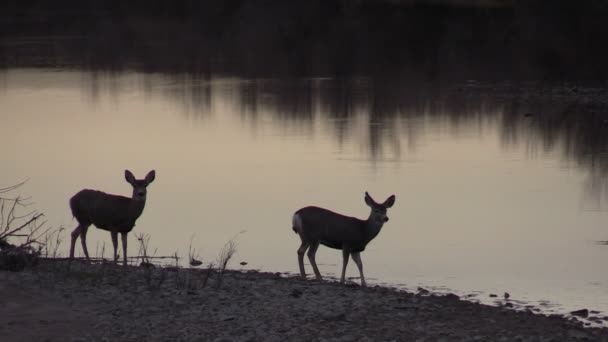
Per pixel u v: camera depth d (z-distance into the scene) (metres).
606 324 51.12
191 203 87.62
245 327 46.34
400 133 127.00
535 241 73.69
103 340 44.22
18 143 120.81
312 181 97.38
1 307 47.75
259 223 79.69
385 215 58.53
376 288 57.56
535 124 131.25
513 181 97.00
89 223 61.91
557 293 59.00
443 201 88.12
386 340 45.12
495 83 171.62
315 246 60.44
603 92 157.38
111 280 54.00
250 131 130.00
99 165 106.44
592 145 116.31
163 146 119.31
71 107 152.88
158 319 47.25
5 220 77.94
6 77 191.00
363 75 187.75
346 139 123.19
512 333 47.47
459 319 49.75
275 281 57.16
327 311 49.50
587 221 79.69
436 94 160.25
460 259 68.19
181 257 68.19
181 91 171.12
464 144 118.69
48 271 55.16
